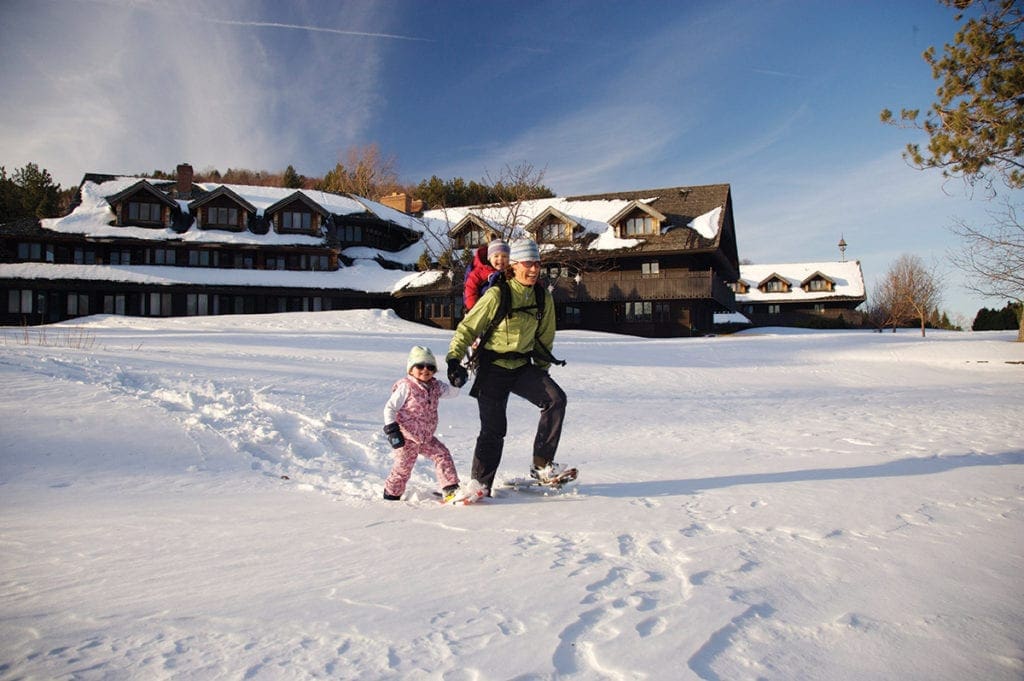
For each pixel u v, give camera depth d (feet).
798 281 225.97
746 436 26.53
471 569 9.02
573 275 145.89
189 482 17.38
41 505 14.17
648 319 142.41
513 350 15.80
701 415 34.42
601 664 5.98
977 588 8.42
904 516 12.60
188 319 108.58
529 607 7.45
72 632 6.69
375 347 75.51
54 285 123.44
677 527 11.73
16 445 19.26
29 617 7.13
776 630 6.93
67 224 133.08
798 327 202.39
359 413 30.07
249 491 16.72
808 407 38.91
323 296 141.18
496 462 15.97
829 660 6.26
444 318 142.51
